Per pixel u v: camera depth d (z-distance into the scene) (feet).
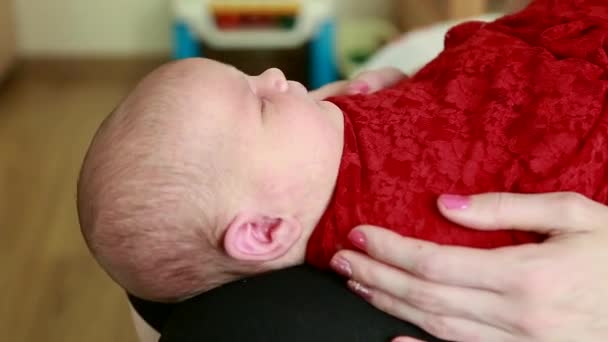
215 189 2.69
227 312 2.59
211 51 9.25
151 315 3.00
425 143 2.80
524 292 2.40
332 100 3.12
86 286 6.47
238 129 2.74
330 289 2.68
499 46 3.14
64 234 6.93
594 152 2.72
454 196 2.63
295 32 8.31
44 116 8.61
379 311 2.63
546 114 2.79
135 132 2.71
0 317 6.18
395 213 2.71
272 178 2.76
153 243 2.70
